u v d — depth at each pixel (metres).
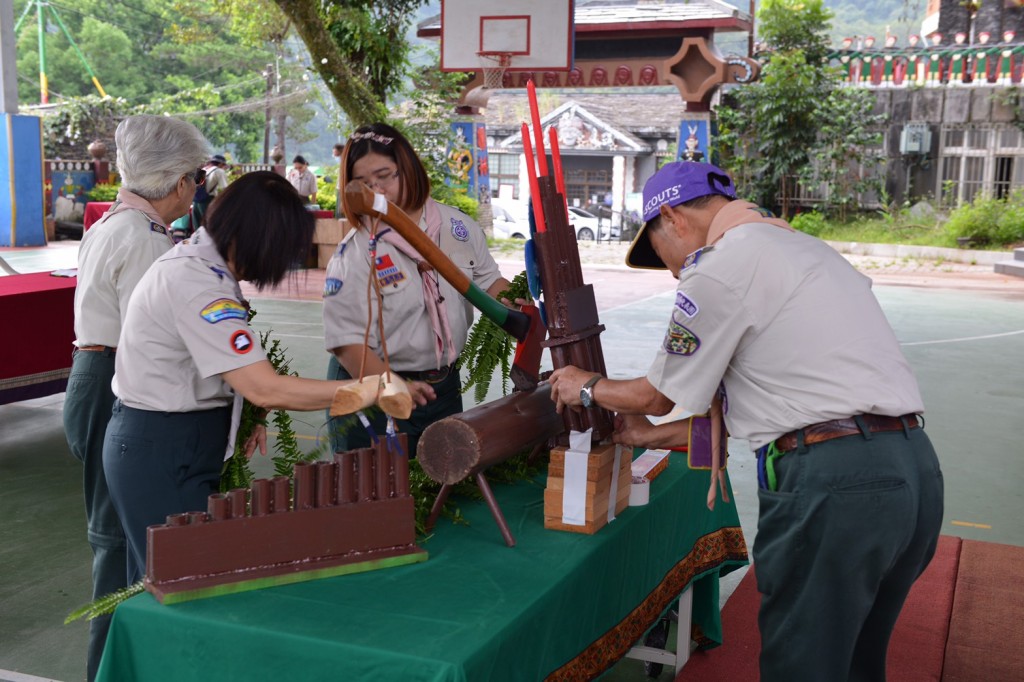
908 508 1.87
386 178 2.56
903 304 11.65
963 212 16.78
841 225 17.94
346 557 1.86
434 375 2.69
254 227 2.03
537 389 2.31
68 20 45.72
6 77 15.92
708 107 17.75
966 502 4.66
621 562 2.18
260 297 11.21
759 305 1.89
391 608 1.70
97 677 1.68
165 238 2.55
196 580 1.73
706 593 2.98
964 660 3.01
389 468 1.93
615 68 17.88
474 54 11.07
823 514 1.89
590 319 2.16
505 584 1.82
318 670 1.58
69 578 3.63
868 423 1.88
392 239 2.56
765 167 18.12
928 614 3.34
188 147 2.53
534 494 2.38
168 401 2.10
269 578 1.77
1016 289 13.20
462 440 2.01
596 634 2.07
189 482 2.15
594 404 2.04
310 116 39.78
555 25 11.03
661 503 2.43
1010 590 3.56
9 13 15.75
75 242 17.41
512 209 24.80
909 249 16.69
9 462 5.11
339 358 2.62
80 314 2.57
